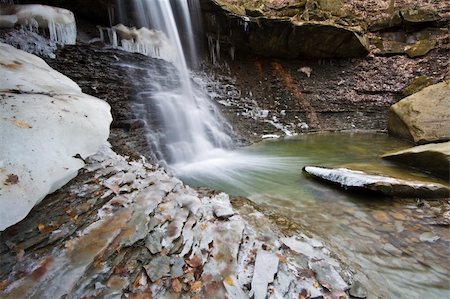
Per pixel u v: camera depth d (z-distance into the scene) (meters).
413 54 13.22
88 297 1.65
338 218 3.81
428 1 14.20
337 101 13.10
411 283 2.58
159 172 3.94
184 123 8.24
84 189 2.78
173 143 7.34
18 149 2.40
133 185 3.14
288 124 11.97
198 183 5.56
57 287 1.65
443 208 3.97
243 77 13.77
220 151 8.47
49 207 2.39
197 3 11.48
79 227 2.24
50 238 2.05
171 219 2.63
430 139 8.27
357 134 11.03
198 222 2.72
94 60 7.67
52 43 7.34
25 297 1.56
